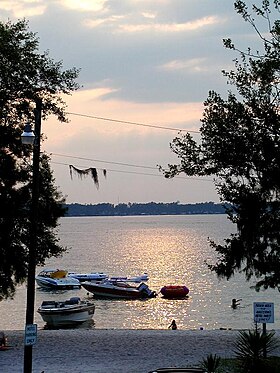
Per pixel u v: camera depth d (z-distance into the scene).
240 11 22.36
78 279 90.94
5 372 22.59
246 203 22.45
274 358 21.06
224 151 22.62
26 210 28.19
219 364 21.44
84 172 29.58
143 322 53.78
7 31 27.89
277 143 22.25
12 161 28.03
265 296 67.50
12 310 58.09
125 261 127.88
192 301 66.56
